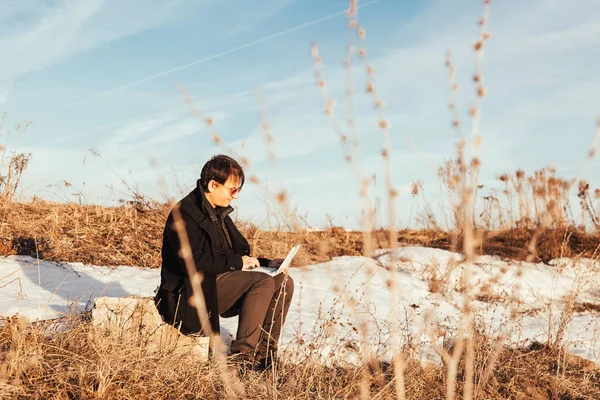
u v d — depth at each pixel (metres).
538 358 5.28
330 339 4.94
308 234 9.37
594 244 10.23
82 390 3.46
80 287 6.36
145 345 4.12
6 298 5.42
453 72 2.27
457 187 2.35
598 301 8.33
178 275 4.26
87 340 4.01
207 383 3.83
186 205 4.27
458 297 7.20
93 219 8.86
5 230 7.79
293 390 3.84
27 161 9.16
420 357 4.46
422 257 8.95
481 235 2.58
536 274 8.79
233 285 4.38
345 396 3.72
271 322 4.46
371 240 2.30
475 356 4.68
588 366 5.24
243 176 4.39
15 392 3.34
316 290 7.01
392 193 2.24
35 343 3.76
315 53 2.21
